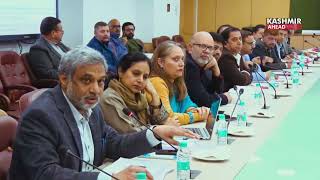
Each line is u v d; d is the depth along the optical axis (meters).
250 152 2.29
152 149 2.09
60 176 1.57
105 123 2.24
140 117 2.59
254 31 7.30
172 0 9.85
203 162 2.09
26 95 2.26
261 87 4.45
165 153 2.17
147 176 1.63
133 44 7.32
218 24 11.52
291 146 2.61
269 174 2.11
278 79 5.31
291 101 3.96
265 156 2.37
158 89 2.88
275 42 6.76
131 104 2.51
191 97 3.48
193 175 1.90
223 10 11.44
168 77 3.04
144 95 2.63
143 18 8.90
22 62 4.92
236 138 2.58
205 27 11.61
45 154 1.64
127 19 8.48
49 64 4.98
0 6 5.17
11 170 1.70
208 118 2.69
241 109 3.23
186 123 2.90
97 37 6.09
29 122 1.69
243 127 2.75
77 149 1.80
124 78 2.50
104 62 1.82
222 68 4.45
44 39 5.07
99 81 1.80
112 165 1.99
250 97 3.98
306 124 3.14
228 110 3.34
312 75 5.96
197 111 2.98
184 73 3.41
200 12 11.58
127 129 2.40
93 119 1.98
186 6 11.61
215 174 1.92
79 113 1.84
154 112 2.72
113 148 2.09
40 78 4.96
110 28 6.69
